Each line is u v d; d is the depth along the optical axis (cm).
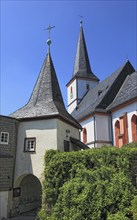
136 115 2598
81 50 5453
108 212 1182
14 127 1909
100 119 3136
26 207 1933
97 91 3981
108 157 1408
